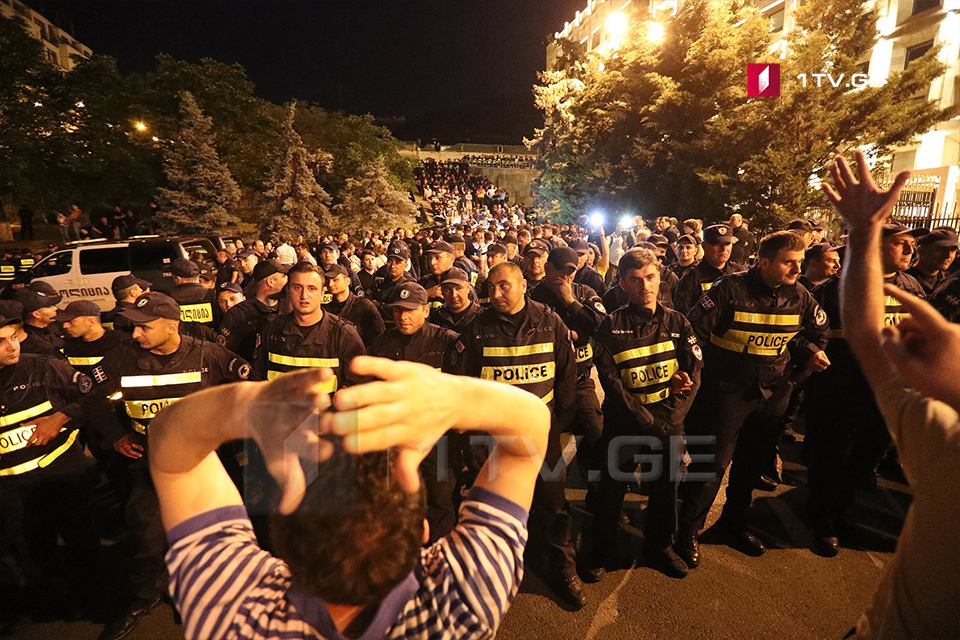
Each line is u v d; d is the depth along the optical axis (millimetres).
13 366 2846
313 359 3291
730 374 3238
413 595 754
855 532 3611
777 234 3098
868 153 14422
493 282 2961
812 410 3713
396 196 27625
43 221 25438
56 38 62562
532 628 2824
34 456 2922
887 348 903
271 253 12133
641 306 3084
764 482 4273
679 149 16828
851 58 13977
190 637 719
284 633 698
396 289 3443
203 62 29672
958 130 16344
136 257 11531
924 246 4320
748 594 3057
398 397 541
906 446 1042
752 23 16547
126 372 2875
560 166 23141
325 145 33500
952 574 971
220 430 637
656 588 3115
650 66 18672
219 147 29562
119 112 25422
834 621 2844
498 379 3037
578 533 3691
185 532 786
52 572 3238
